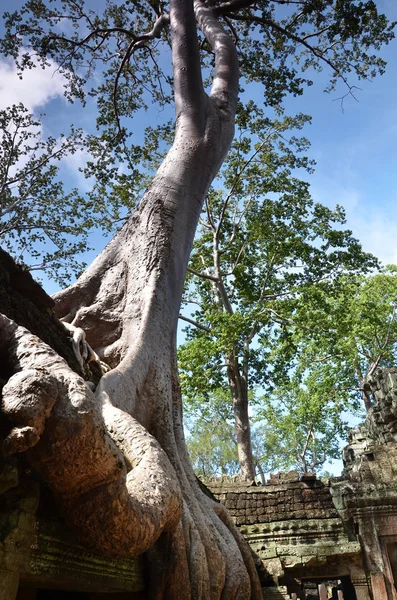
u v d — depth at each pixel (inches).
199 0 613.6
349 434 561.9
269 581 422.0
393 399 469.1
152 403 269.4
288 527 450.6
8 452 97.3
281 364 829.8
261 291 855.7
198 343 753.0
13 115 674.2
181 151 418.0
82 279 350.3
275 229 827.4
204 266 917.2
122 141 708.0
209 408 1261.1
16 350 117.0
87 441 110.3
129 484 151.7
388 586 400.8
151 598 182.5
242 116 750.5
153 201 377.1
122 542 128.1
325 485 484.4
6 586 106.7
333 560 420.2
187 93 453.7
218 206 917.8
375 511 423.5
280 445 1386.6
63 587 148.9
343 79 680.4
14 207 700.0
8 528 108.8
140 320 311.4
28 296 181.8
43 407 103.0
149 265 339.9
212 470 1407.5
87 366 228.2
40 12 619.8
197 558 206.7
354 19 589.3
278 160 845.8
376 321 958.4
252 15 623.5
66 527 133.1
